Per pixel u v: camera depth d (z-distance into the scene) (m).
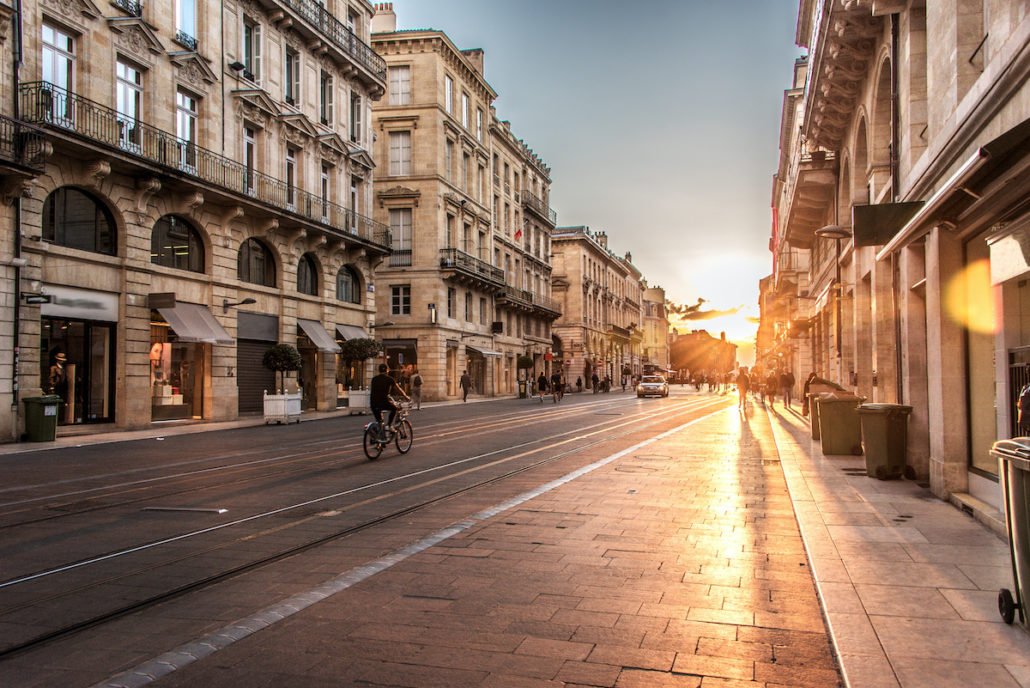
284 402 22.39
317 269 29.84
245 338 25.16
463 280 44.22
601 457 12.88
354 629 4.22
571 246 71.25
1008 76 6.50
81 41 19.19
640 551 6.02
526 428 19.97
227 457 13.12
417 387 32.28
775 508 7.98
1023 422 4.27
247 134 26.25
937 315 8.34
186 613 4.55
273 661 3.76
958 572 5.20
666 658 3.80
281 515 7.61
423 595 4.85
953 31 8.73
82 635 4.17
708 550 6.07
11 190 16.59
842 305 19.22
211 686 3.47
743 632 4.18
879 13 11.93
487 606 4.63
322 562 5.73
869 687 3.34
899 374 12.39
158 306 20.72
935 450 8.50
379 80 34.19
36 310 17.30
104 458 13.11
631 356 98.69
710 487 9.41
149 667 3.69
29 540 6.54
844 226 17.78
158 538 6.58
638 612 4.52
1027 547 3.88
